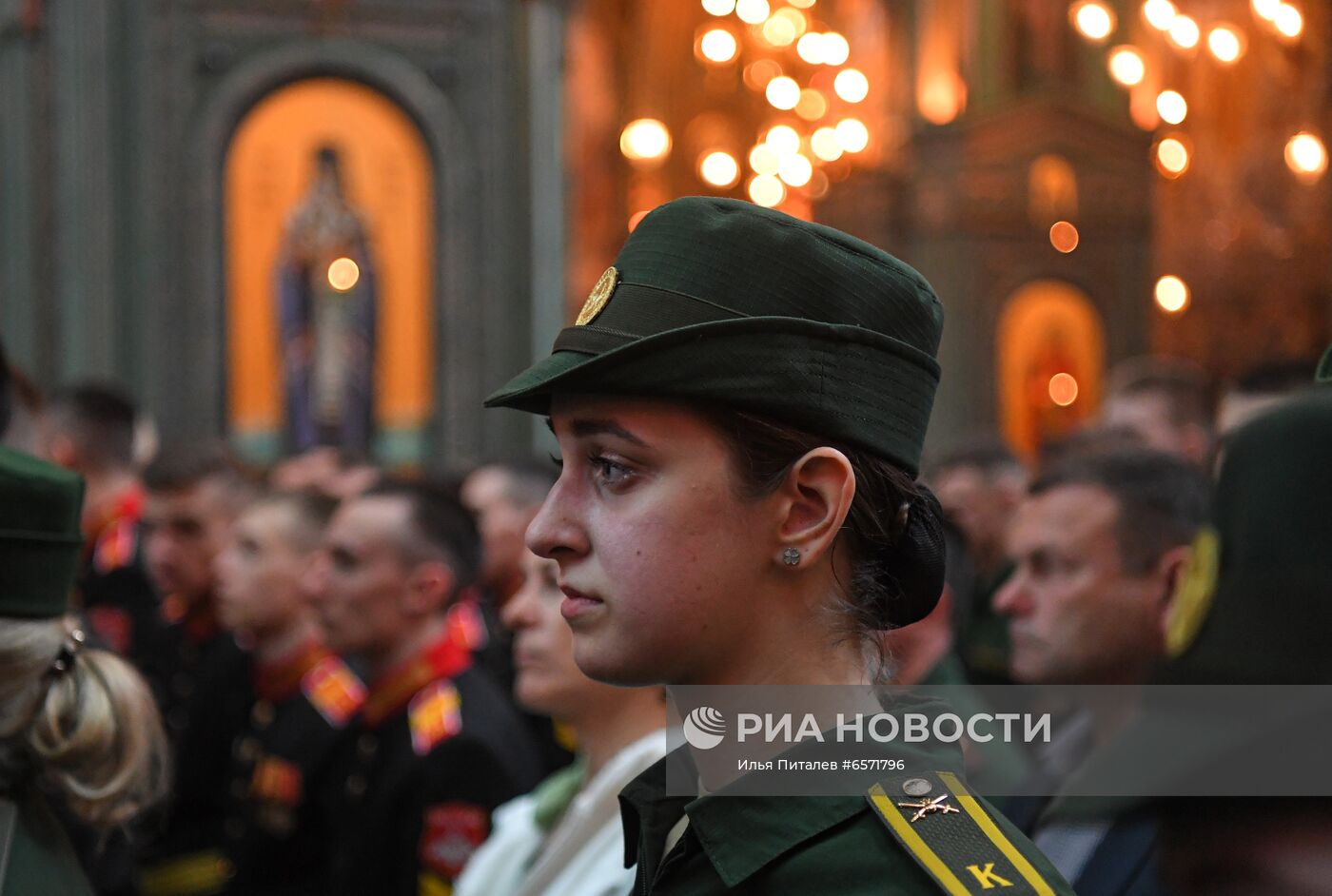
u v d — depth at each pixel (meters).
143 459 7.98
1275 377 3.55
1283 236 20.89
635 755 2.68
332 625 3.96
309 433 14.49
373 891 3.70
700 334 1.29
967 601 4.05
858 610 1.39
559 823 2.90
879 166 23.38
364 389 14.59
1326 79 19.19
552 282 14.88
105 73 13.93
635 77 27.73
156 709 2.25
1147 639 2.79
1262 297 21.58
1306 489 0.72
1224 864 0.77
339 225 14.50
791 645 1.36
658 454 1.32
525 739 3.80
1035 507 2.87
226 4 14.24
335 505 4.92
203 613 5.91
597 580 1.34
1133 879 1.77
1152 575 2.79
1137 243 23.39
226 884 4.47
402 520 3.90
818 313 1.34
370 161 14.59
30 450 3.91
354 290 14.54
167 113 14.09
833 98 20.86
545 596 2.80
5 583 2.05
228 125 14.26
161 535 5.85
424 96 14.62
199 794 5.17
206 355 14.23
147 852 5.08
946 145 23.05
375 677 3.94
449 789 3.60
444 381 14.74
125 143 14.03
